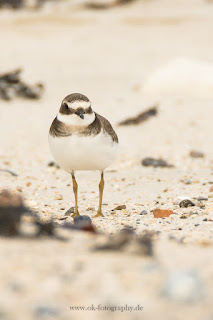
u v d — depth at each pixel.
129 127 18.05
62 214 9.37
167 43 39.88
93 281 4.57
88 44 40.09
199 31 43.25
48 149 15.42
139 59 34.19
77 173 12.87
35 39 42.31
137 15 50.62
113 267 4.93
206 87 22.77
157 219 8.73
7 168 12.70
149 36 42.62
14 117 19.42
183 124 18.19
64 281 4.56
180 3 56.31
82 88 25.11
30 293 4.32
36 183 11.80
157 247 6.08
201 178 12.23
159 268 4.91
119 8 56.56
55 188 11.42
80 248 5.58
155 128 17.83
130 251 5.50
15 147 15.48
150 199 10.48
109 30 45.03
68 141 8.12
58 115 8.22
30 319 3.92
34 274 4.68
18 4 56.22
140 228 8.05
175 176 12.48
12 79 22.78
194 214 9.01
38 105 21.67
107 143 8.38
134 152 14.98
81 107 7.91
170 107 20.64
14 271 4.72
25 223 6.50
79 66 31.59
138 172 12.93
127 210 9.58
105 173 12.84
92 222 8.60
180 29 44.53
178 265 5.11
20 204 6.29
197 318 3.92
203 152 14.99
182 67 23.83
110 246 5.57
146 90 23.67
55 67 31.03
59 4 58.12
